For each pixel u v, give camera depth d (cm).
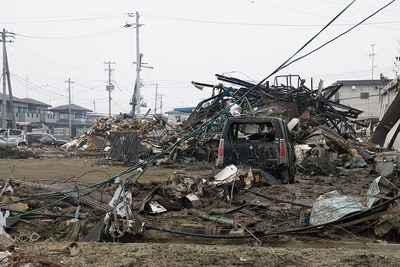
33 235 630
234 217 734
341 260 515
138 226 637
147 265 497
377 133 2275
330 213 650
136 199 851
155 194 834
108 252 545
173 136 2069
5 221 642
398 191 670
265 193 910
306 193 927
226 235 628
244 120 1070
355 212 644
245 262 507
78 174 1427
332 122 2355
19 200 773
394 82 2391
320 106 2391
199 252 549
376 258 522
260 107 2119
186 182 850
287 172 1049
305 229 636
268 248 574
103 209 716
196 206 802
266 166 1042
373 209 642
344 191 960
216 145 1867
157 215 751
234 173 916
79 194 803
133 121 3209
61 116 9112
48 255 527
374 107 5681
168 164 1819
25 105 7850
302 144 1628
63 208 769
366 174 1421
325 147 1652
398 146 1945
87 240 616
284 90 2355
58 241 616
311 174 1451
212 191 866
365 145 2109
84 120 9412
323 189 992
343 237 631
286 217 729
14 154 2347
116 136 1944
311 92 2370
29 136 3625
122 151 1891
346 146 1680
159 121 3147
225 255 534
